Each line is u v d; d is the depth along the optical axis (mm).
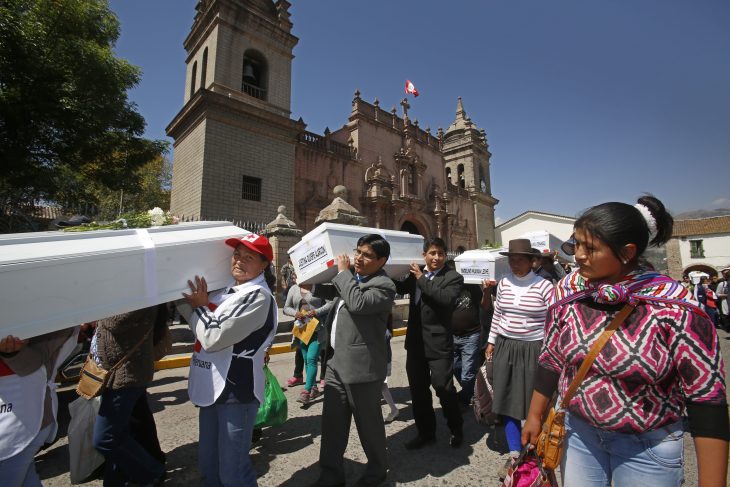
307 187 20031
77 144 11328
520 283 3301
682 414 1471
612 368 1471
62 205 12539
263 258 2512
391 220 24078
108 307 2059
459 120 35875
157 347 3117
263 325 2439
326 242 3176
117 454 2525
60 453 3391
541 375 1884
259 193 15977
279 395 3531
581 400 1569
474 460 3246
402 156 25609
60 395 4609
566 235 35156
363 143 23594
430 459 3262
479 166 35125
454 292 3348
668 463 1414
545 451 1675
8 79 9336
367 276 2969
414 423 4074
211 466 2332
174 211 16219
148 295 2201
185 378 5746
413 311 3648
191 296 2365
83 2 11328
